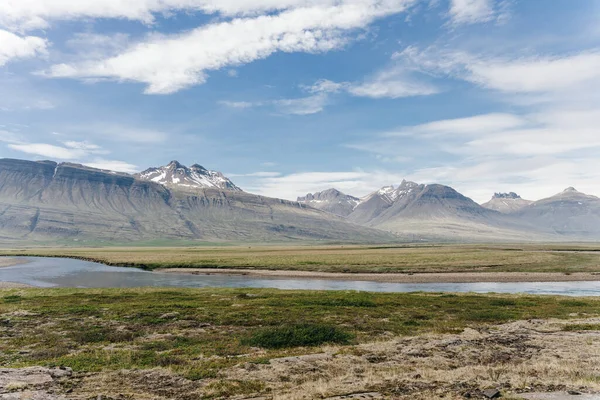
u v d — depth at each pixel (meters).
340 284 74.88
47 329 30.56
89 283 75.62
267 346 25.59
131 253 182.00
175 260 124.62
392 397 14.87
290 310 39.06
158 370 19.64
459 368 19.30
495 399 14.47
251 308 40.16
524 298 48.75
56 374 18.78
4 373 18.83
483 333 28.62
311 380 17.83
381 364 20.38
